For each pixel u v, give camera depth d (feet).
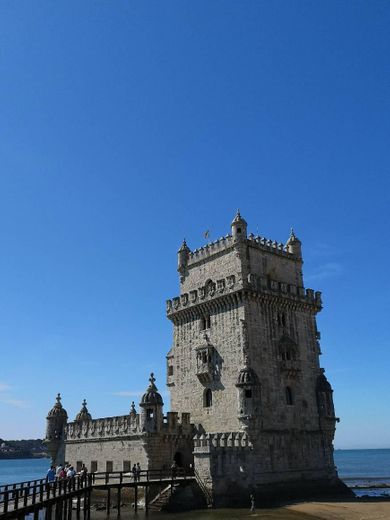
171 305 234.79
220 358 206.49
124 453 206.49
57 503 131.23
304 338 221.25
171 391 226.99
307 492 194.90
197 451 180.45
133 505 192.85
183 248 244.83
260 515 160.45
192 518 156.97
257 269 216.95
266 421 192.95
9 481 470.39
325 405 213.46
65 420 262.47
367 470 536.42
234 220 218.79
